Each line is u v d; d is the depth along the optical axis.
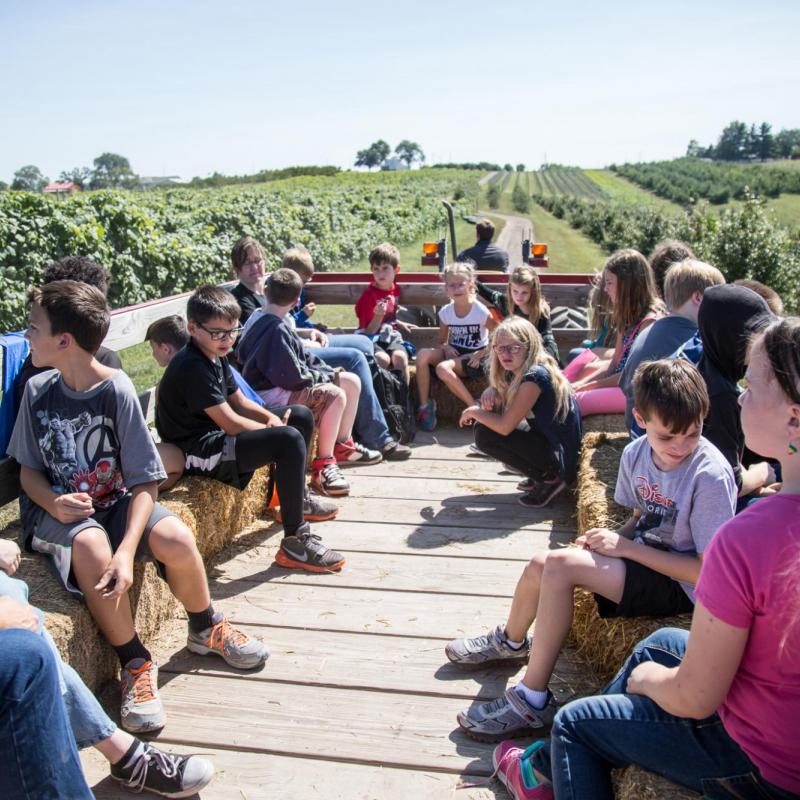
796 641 1.27
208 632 2.58
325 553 3.24
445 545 3.51
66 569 2.26
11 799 1.56
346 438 4.62
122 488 2.49
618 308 4.19
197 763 2.02
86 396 2.38
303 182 67.25
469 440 5.15
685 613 2.26
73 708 1.92
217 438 3.19
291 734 2.26
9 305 8.59
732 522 1.33
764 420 1.30
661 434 2.11
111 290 10.38
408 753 2.17
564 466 3.80
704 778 1.48
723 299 2.38
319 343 5.01
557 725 1.68
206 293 3.07
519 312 5.23
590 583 2.16
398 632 2.78
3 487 2.76
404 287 6.07
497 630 2.52
